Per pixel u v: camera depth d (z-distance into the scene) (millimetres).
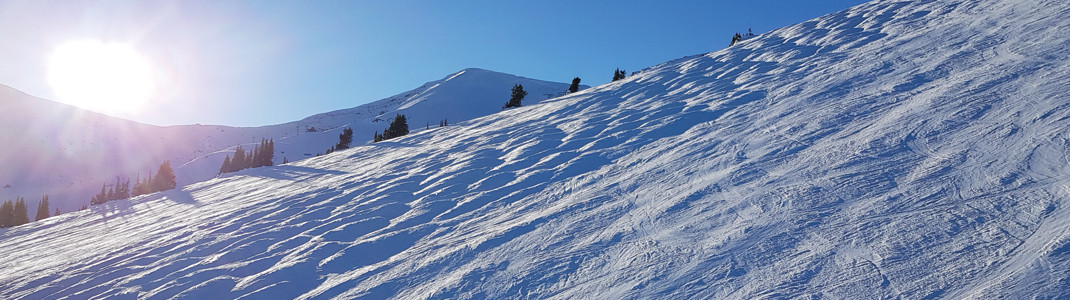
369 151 32938
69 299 11164
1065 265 5473
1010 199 7270
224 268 11188
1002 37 17219
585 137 18844
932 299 5562
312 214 15578
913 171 9148
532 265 8594
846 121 13203
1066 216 6422
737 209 9227
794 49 25922
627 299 6930
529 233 10227
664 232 8914
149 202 33938
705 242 8109
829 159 10758
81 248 18875
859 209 8109
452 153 22469
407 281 9055
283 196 21203
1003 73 13422
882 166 9695
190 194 34219
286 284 9836
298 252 11672
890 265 6352
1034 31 16672
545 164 16297
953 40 18734
